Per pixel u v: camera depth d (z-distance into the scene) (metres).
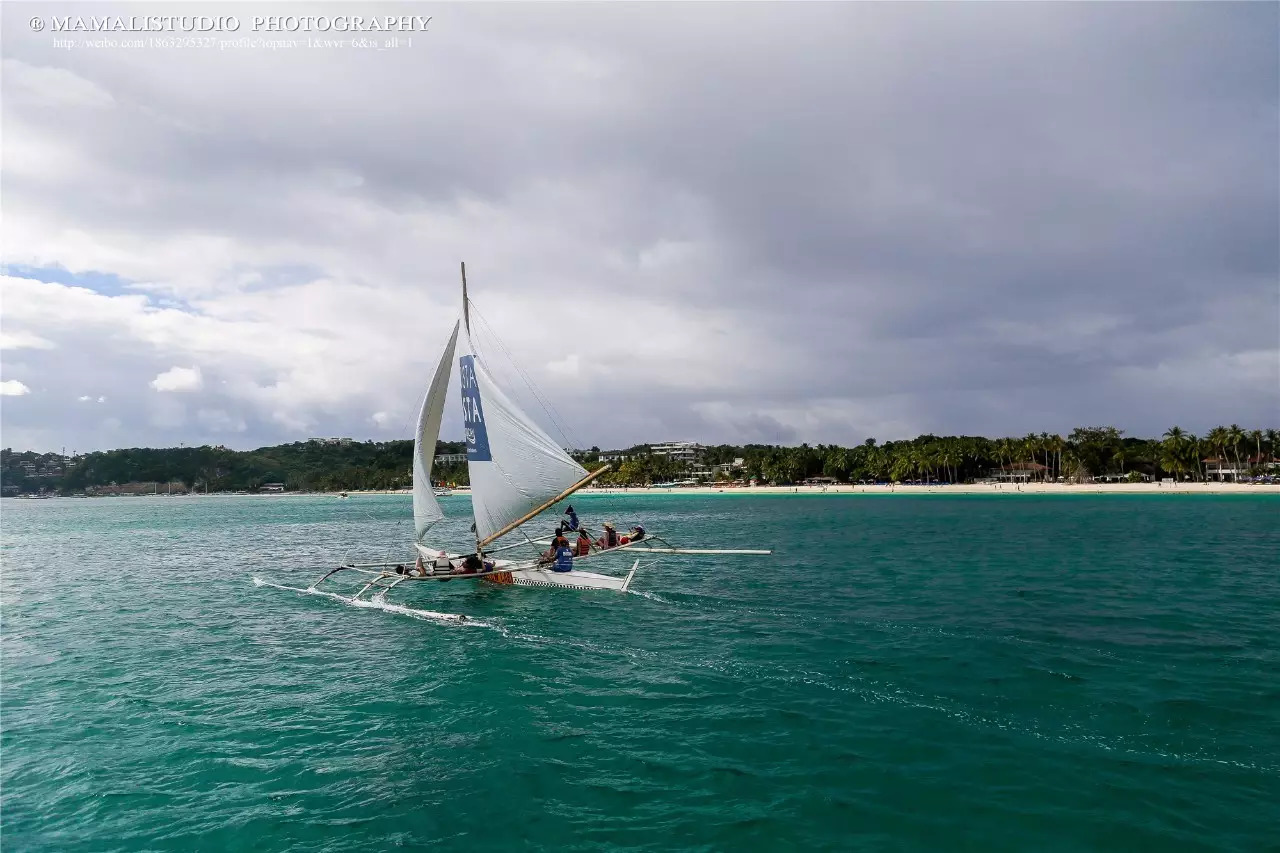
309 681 17.81
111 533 89.62
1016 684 15.84
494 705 15.45
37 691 17.28
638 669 17.89
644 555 44.31
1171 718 13.65
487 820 10.43
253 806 11.10
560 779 11.66
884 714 14.16
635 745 12.95
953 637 20.36
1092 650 18.66
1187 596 26.69
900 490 191.75
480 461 31.47
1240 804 10.30
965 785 11.05
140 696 16.78
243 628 24.66
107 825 10.63
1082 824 9.82
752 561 40.50
